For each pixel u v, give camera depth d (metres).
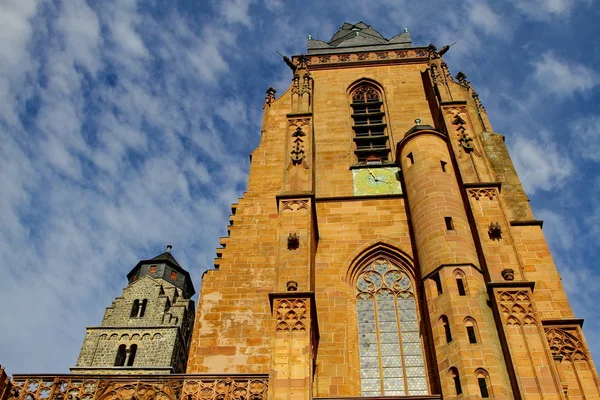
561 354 33.25
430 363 36.12
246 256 41.41
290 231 38.84
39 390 32.38
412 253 41.66
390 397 31.70
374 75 59.88
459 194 42.16
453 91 53.03
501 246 36.97
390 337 38.00
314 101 57.03
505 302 33.16
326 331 37.44
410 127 53.50
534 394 29.38
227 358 35.81
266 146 50.19
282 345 31.75
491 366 30.95
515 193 43.91
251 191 46.12
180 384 32.09
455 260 36.75
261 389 31.52
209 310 38.28
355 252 42.25
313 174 46.00
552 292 37.03
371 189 47.34
